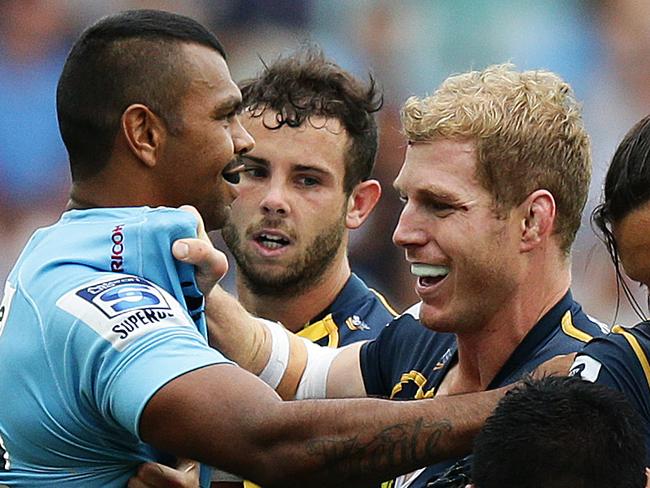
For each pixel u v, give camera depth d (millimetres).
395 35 33156
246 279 14008
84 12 32000
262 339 11562
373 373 11414
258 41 32875
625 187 8461
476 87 9477
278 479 8359
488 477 7066
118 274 8789
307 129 13656
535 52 33094
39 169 30828
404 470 8625
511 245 9430
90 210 9297
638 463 7125
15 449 8867
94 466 8797
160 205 9500
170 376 8180
